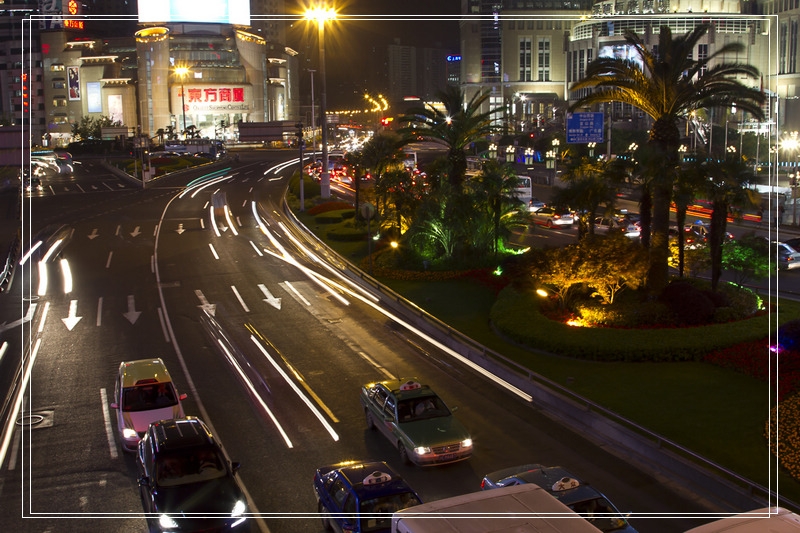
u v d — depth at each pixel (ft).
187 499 49.78
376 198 177.06
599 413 67.77
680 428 63.98
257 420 71.20
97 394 80.02
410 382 66.44
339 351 93.66
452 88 146.72
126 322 110.52
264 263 155.63
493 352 82.69
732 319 93.91
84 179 365.61
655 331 86.74
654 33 613.52
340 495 48.47
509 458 61.41
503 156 479.82
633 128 480.64
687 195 99.50
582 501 45.91
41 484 58.59
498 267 129.49
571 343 84.94
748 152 372.38
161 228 206.28
